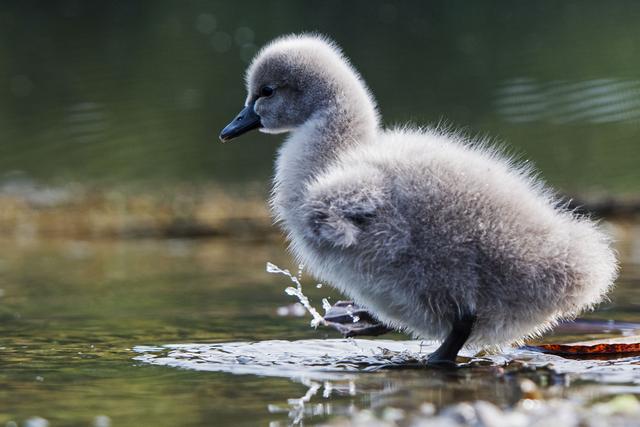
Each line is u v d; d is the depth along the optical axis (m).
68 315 13.30
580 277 9.94
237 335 11.88
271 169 24.58
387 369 9.80
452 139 11.09
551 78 29.67
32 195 23.25
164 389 8.96
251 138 27.11
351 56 33.41
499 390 8.68
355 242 9.84
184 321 12.83
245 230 20.61
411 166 10.11
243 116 11.87
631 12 37.69
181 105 29.34
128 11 40.31
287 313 13.46
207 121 28.09
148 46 35.38
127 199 22.78
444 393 8.59
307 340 11.46
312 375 9.48
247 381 9.23
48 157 25.83
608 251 10.39
